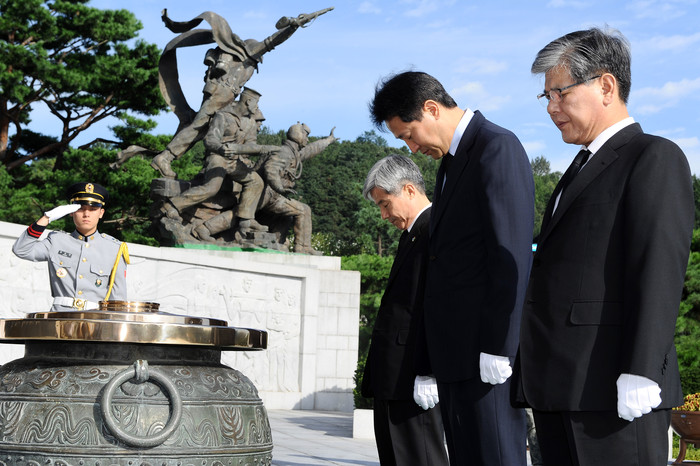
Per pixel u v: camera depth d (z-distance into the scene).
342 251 70.56
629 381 2.62
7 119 28.23
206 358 3.32
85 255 5.41
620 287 2.85
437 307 3.52
